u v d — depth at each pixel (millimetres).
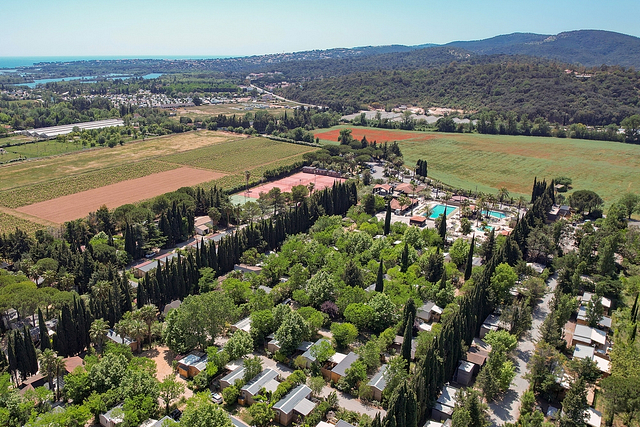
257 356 142500
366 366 137500
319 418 121062
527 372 142750
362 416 117062
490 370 129000
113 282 172375
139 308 170125
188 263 194000
